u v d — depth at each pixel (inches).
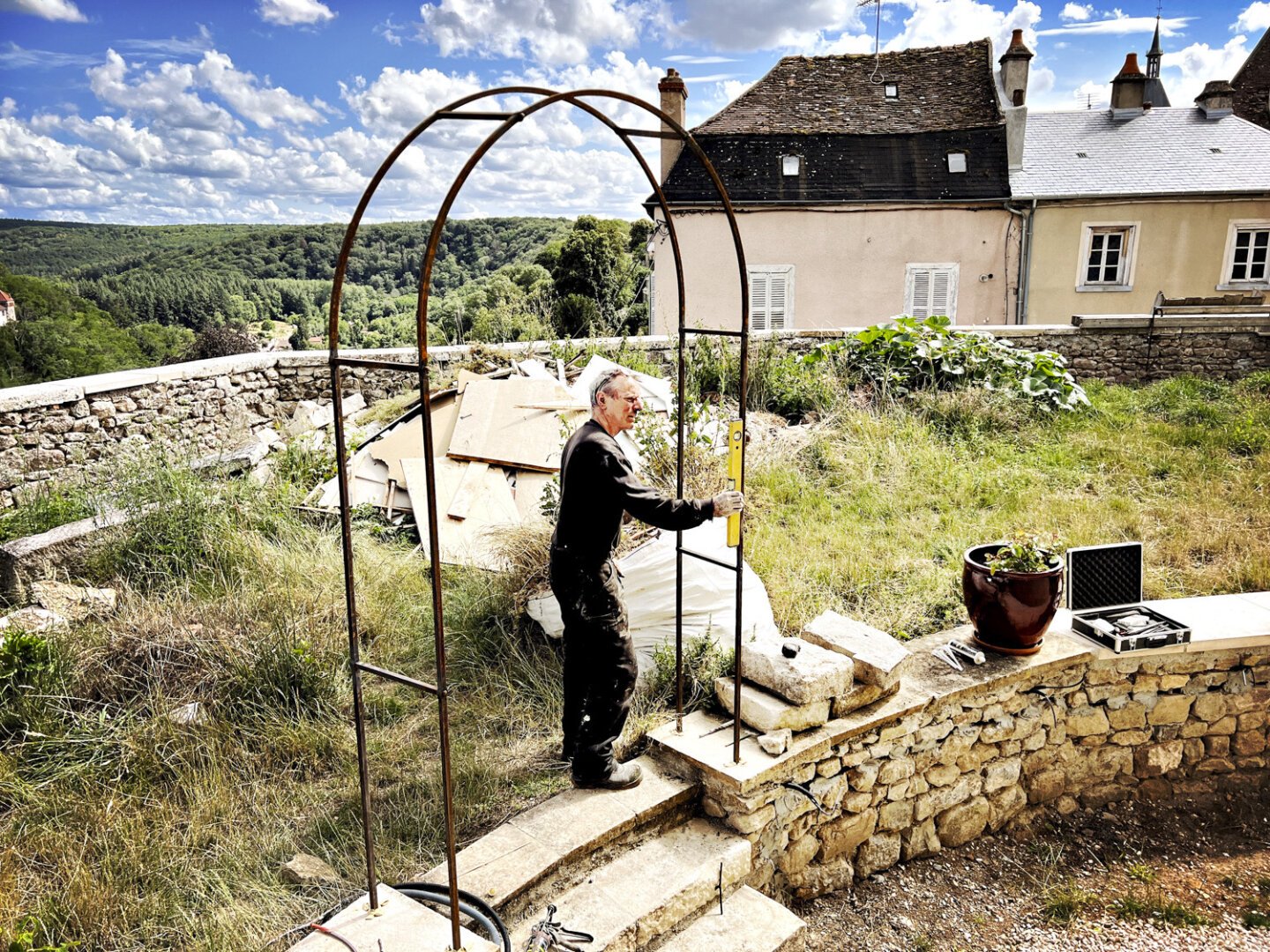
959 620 187.3
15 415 273.1
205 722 140.8
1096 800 182.4
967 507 252.5
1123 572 187.3
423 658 167.6
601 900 113.1
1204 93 691.4
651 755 140.6
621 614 123.8
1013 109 626.5
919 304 631.8
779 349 384.5
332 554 203.0
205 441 331.0
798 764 135.4
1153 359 427.8
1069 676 172.7
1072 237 616.1
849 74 694.5
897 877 156.3
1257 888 157.8
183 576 190.4
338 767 138.1
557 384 285.1
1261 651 182.9
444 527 224.1
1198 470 283.3
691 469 233.1
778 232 625.0
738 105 675.4
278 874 114.5
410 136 87.3
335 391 92.0
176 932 104.2
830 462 282.7
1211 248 613.6
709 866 120.6
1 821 122.2
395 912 101.0
